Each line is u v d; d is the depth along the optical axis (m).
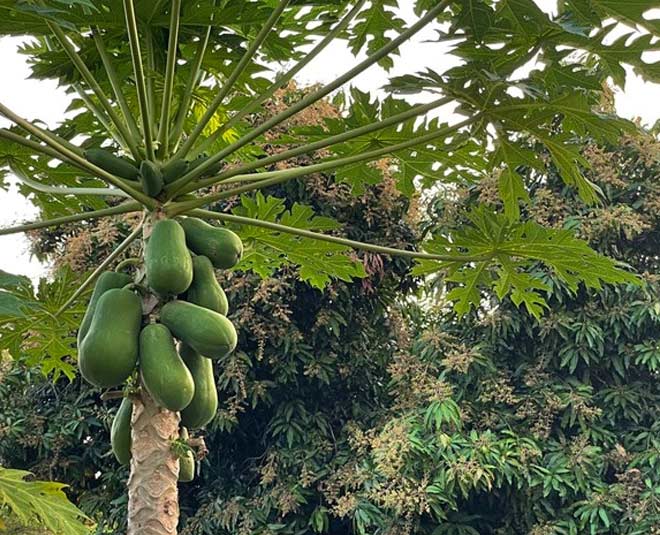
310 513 8.55
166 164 3.17
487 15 3.08
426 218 9.23
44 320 4.21
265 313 8.34
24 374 9.05
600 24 3.16
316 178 8.23
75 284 4.15
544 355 8.42
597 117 3.46
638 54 3.32
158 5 3.36
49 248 9.15
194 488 9.24
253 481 8.91
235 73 3.24
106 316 2.79
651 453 7.85
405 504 7.55
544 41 3.23
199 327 2.79
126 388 2.87
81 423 8.85
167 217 3.17
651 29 3.22
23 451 8.97
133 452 2.87
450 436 7.97
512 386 8.56
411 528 7.88
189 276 2.92
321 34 4.26
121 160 3.22
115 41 3.63
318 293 8.58
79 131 4.28
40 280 4.09
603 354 8.40
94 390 8.95
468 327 8.80
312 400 8.92
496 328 8.41
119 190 3.54
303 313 8.70
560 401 8.08
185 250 2.95
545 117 3.48
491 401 8.40
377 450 7.77
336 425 9.05
